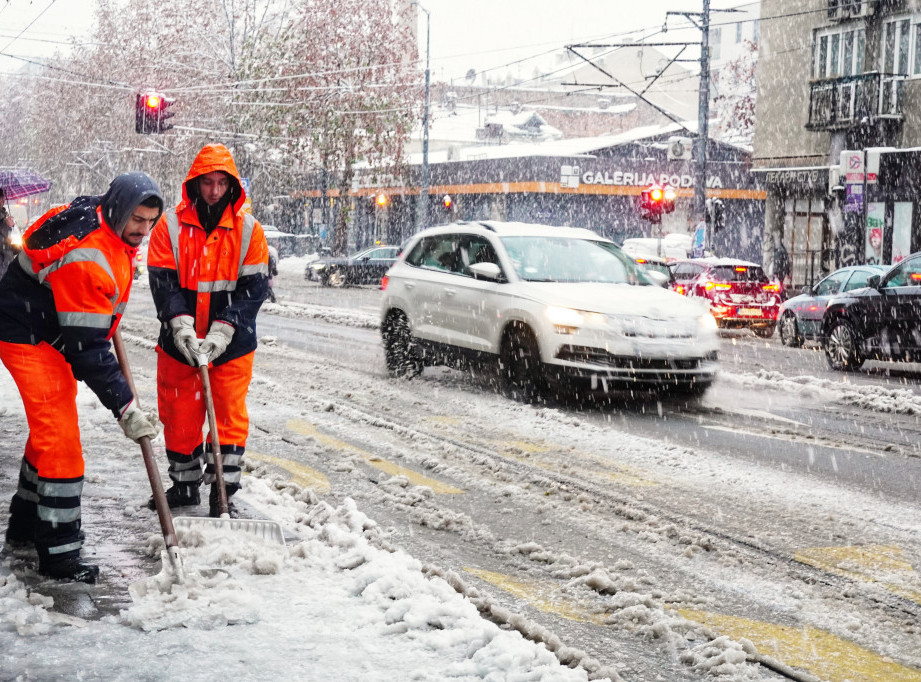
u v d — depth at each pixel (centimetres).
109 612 398
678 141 3984
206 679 342
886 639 443
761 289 2234
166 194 6166
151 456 428
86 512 543
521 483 708
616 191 4916
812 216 3344
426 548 554
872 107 3023
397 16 5412
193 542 471
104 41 6425
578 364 1017
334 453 782
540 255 1141
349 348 1535
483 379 1212
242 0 4956
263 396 1043
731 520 624
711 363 1067
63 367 429
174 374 543
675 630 442
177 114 5403
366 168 5256
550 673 351
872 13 3055
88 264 412
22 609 388
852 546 575
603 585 495
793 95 3384
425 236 1252
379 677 348
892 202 2955
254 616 395
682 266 2377
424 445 821
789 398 1152
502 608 435
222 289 535
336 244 4978
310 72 4834
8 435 744
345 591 432
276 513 552
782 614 471
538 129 7981
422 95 5066
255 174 5172
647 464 774
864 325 1477
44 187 1519
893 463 799
